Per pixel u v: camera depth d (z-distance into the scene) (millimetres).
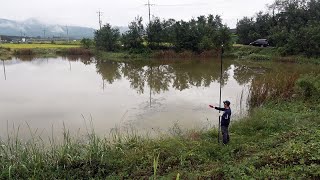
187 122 16922
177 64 51188
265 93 19250
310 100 17344
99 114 18922
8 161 9352
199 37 65750
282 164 7895
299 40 52500
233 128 13438
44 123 16984
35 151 9938
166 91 27031
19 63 54188
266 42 63469
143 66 48750
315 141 9062
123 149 10875
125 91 27062
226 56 62781
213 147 10836
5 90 27172
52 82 32062
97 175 8906
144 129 15680
